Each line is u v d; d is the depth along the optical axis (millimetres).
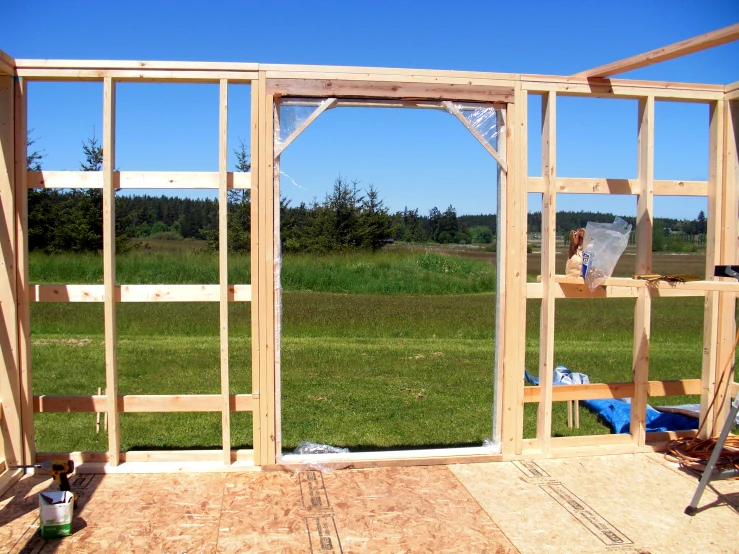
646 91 4430
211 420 5535
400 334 9930
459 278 17438
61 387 6172
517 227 4281
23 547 3041
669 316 12906
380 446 4801
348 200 24094
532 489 3850
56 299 4008
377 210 24375
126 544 3084
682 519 3471
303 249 23219
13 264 3930
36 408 4043
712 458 3535
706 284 3631
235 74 3988
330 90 4059
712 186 4645
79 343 8484
